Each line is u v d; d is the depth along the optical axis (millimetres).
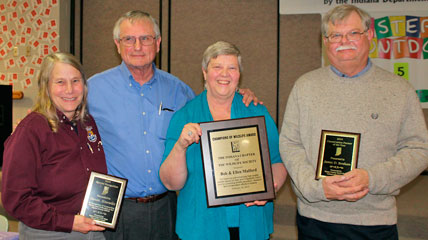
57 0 5477
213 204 1724
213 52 1788
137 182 2141
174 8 5508
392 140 1703
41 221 1621
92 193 1760
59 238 1707
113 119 2162
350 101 1742
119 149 2148
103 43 5746
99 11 5727
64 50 5598
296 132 1891
